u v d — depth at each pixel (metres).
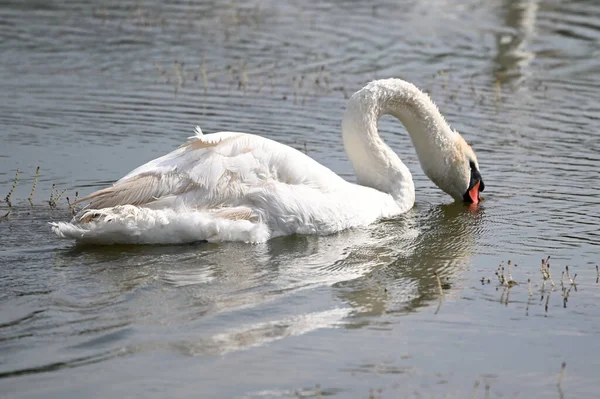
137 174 13.30
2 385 9.05
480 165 17.94
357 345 10.31
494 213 15.59
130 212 12.84
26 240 13.22
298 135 19.17
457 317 11.20
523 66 25.00
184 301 11.26
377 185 15.66
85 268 12.23
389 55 25.56
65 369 9.41
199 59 24.88
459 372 9.75
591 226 14.84
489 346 10.41
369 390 9.28
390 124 20.62
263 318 10.91
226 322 10.72
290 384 9.34
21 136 18.45
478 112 21.12
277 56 25.31
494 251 13.73
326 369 9.70
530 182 17.06
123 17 29.48
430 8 31.42
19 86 21.88
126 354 9.78
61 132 18.83
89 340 10.04
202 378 9.37
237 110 20.73
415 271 12.82
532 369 9.88
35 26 27.81
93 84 22.36
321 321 10.91
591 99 22.11
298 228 13.89
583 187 16.73
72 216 14.26
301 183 14.02
